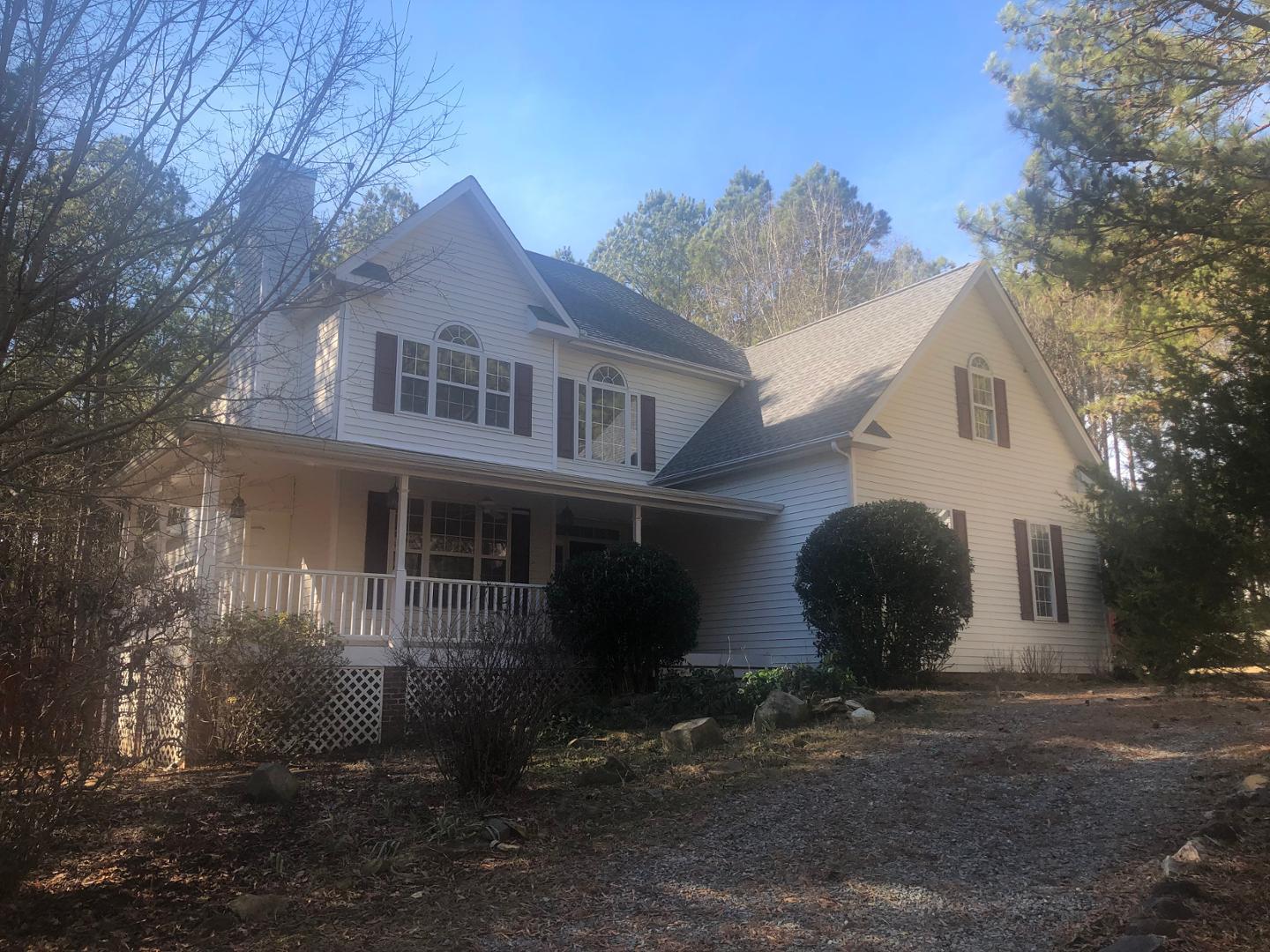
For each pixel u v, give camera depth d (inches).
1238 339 273.6
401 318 627.2
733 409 808.9
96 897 248.5
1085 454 821.9
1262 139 368.8
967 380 746.8
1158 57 396.2
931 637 573.3
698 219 1975.9
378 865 265.0
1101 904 223.5
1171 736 399.2
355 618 510.9
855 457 645.3
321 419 607.2
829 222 1685.5
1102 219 385.7
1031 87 403.9
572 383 733.9
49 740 245.8
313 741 454.6
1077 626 775.7
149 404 379.6
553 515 703.7
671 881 252.4
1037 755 374.9
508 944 212.7
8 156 275.4
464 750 338.6
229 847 288.8
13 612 247.3
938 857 265.6
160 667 311.6
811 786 343.3
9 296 282.7
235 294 366.9
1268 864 238.7
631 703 510.0
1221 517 252.1
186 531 517.0
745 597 700.7
